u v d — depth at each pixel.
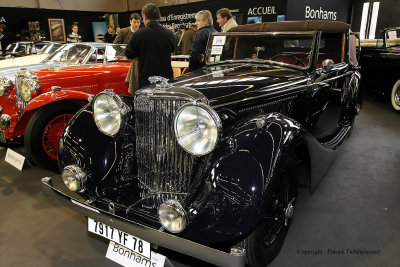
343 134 3.64
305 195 2.94
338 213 2.64
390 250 2.19
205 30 4.40
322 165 2.46
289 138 1.81
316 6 8.71
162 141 2.03
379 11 9.60
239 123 1.97
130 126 2.36
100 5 15.30
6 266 2.14
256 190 1.59
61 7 14.09
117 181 2.15
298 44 2.94
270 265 2.06
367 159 3.77
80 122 2.29
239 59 3.22
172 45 4.07
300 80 2.64
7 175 3.55
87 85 4.26
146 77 3.96
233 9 9.61
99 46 5.50
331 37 3.42
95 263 2.18
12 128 3.52
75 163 2.11
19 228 2.58
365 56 6.93
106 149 2.21
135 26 5.50
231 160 1.70
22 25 12.83
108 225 1.85
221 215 1.59
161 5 14.25
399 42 6.44
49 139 3.45
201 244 1.56
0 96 3.93
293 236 2.36
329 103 3.33
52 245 2.37
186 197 1.70
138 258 1.91
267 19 8.74
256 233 1.76
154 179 2.11
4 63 5.38
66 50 5.52
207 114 1.71
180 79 2.56
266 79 2.49
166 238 1.63
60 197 2.07
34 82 3.58
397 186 3.10
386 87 6.24
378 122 5.37
